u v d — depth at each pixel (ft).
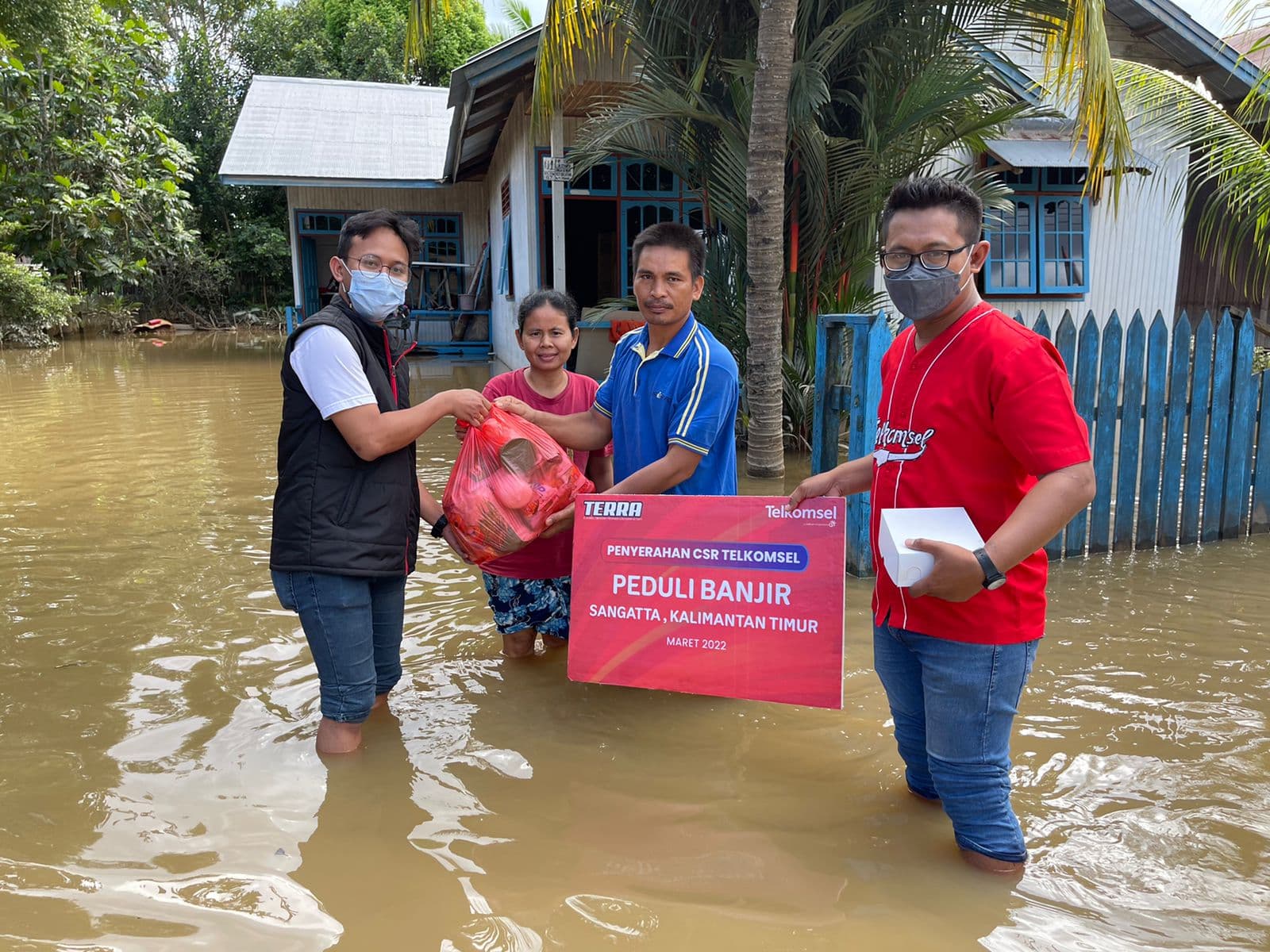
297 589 9.44
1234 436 17.63
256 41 97.76
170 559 16.46
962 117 24.72
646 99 23.93
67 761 9.57
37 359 55.21
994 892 7.44
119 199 61.41
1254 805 8.65
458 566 16.66
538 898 7.38
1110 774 9.23
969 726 7.39
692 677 9.75
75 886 7.48
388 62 96.94
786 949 6.76
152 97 92.48
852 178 23.81
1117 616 13.76
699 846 8.14
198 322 87.66
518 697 11.28
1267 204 27.27
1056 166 31.60
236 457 25.61
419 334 59.52
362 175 52.13
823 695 9.30
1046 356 6.88
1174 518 17.44
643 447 11.18
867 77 24.50
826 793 9.08
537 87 26.71
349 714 9.71
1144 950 6.72
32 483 22.40
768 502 9.35
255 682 11.54
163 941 6.83
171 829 8.35
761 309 21.52
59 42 58.08
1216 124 26.91
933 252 7.01
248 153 53.78
